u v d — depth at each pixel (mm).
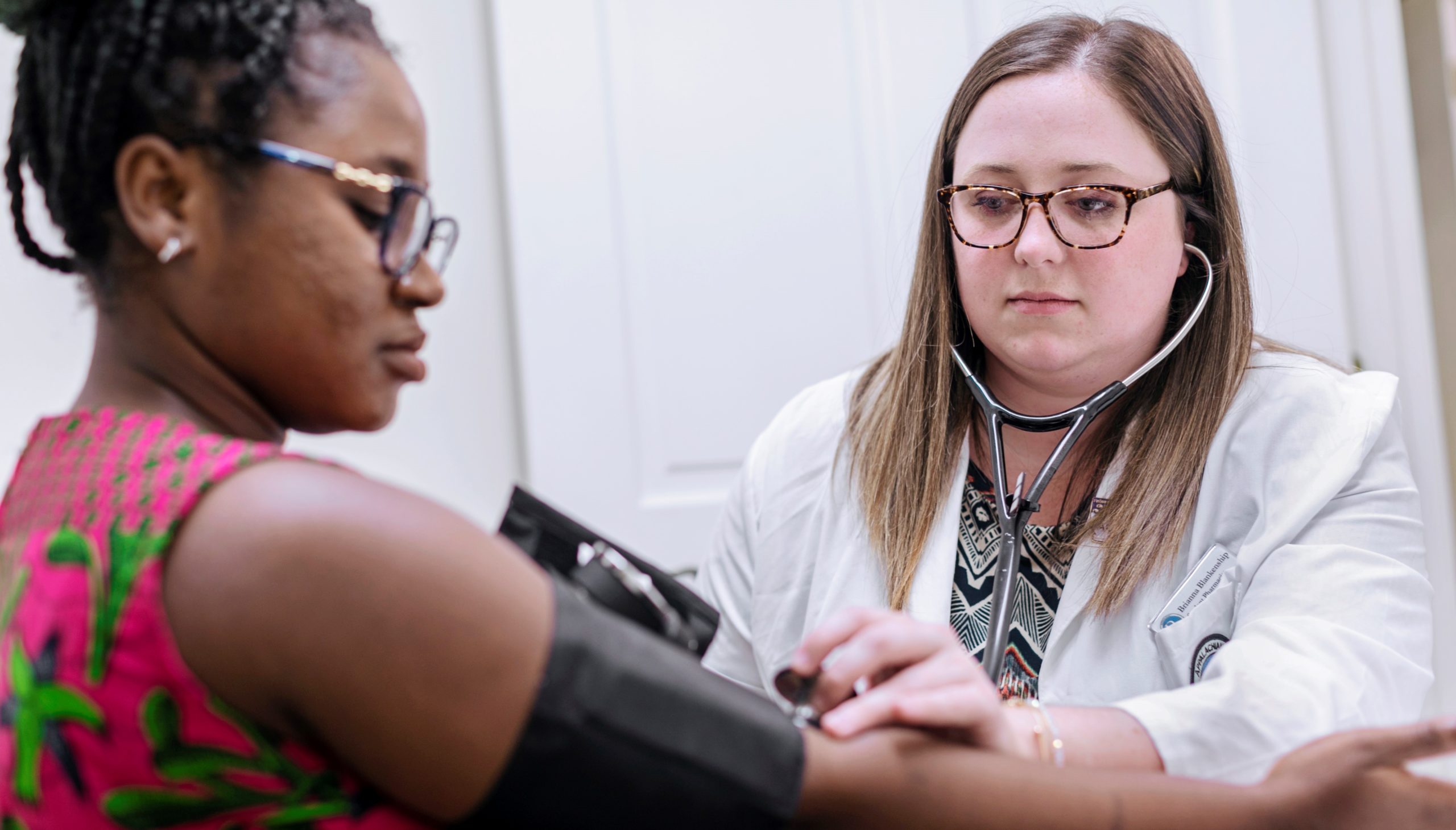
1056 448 976
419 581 461
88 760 469
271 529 460
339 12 565
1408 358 1804
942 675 629
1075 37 1022
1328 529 949
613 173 1741
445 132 1766
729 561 1227
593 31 1737
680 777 487
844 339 1785
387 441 1744
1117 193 962
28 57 577
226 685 461
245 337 541
